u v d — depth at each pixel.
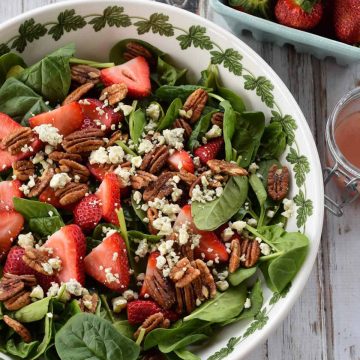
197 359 1.67
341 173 2.00
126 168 1.80
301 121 1.80
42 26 1.85
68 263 1.70
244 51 1.84
